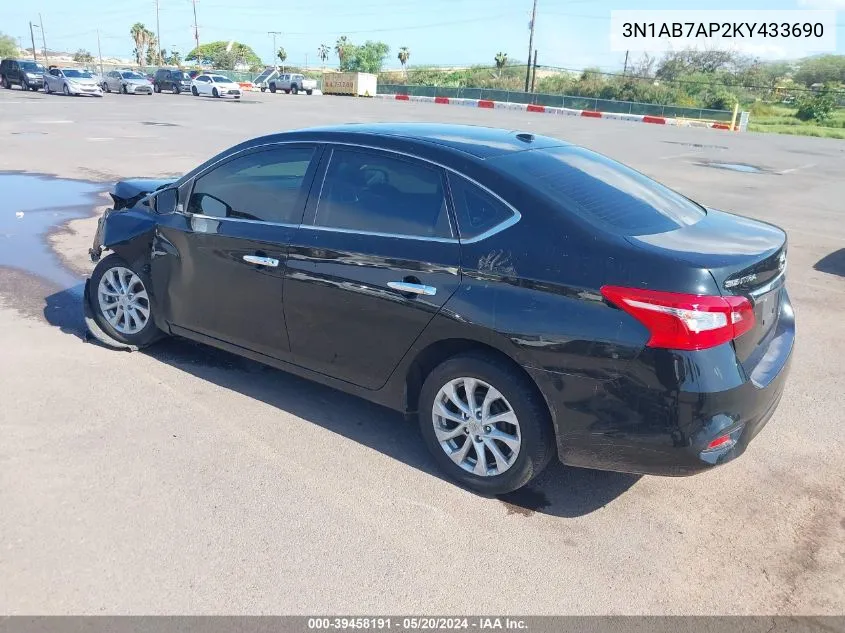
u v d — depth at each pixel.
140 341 5.05
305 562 3.05
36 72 41.88
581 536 3.32
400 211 3.68
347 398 4.59
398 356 3.70
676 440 3.04
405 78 82.06
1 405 4.24
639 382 3.04
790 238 9.90
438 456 3.72
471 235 3.43
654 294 2.98
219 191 4.46
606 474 3.85
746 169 18.11
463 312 3.38
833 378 5.23
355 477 3.70
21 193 10.63
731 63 66.56
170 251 4.63
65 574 2.91
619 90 61.94
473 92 53.78
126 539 3.13
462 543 3.23
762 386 3.21
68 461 3.70
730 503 3.62
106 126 21.05
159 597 2.81
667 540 3.32
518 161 3.69
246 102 39.62
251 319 4.30
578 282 3.13
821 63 64.56
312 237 3.93
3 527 3.17
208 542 3.14
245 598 2.83
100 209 9.76
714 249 3.20
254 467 3.74
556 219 3.28
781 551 3.26
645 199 3.76
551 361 3.19
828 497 3.71
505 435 3.46
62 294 6.29
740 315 3.05
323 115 29.12
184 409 4.33
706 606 2.91
